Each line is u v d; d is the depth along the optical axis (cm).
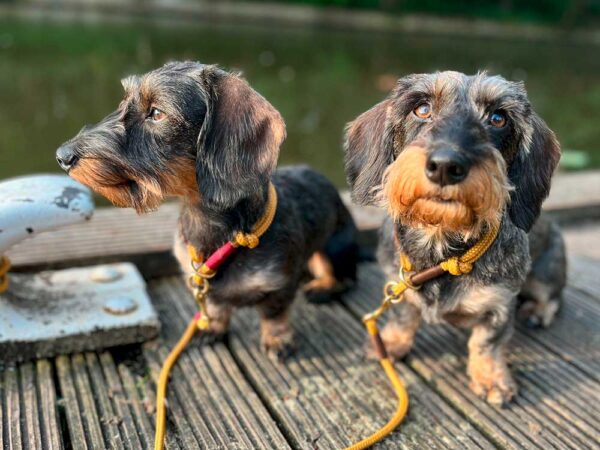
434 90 35
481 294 37
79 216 39
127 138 36
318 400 39
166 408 38
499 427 37
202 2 375
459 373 42
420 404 39
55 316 43
